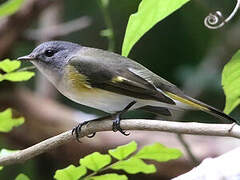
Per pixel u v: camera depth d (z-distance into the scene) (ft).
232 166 7.49
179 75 8.26
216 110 7.55
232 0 8.22
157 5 7.38
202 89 8.21
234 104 7.54
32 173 8.20
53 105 8.18
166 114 7.67
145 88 7.60
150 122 7.46
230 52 8.24
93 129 7.54
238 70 7.48
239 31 8.25
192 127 7.43
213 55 8.25
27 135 8.14
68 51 7.71
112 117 7.63
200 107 7.57
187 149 7.75
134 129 7.48
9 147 8.18
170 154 7.50
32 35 8.21
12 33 8.16
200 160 8.00
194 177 7.49
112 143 8.09
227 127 7.41
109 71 7.63
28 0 8.15
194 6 8.25
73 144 8.10
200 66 8.25
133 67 7.64
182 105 7.60
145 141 8.07
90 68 7.64
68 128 8.14
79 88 7.64
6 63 7.51
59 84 7.70
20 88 8.16
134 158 7.50
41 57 7.72
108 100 7.64
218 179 7.48
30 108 8.15
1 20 8.16
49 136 8.14
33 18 8.18
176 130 7.44
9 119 7.61
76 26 8.25
